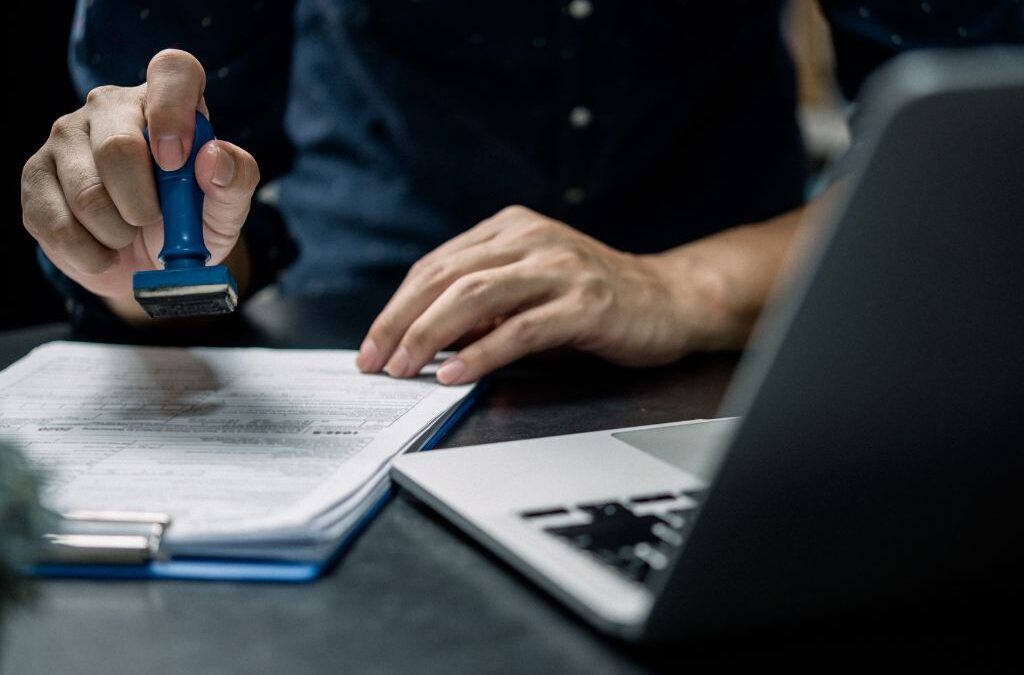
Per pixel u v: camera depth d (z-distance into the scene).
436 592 0.36
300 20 1.09
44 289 1.18
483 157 1.00
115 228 0.55
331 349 0.75
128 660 0.31
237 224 0.60
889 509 0.31
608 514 0.39
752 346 0.65
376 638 0.32
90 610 0.34
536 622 0.34
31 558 0.29
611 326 0.66
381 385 0.61
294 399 0.57
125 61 0.85
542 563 0.34
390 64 0.98
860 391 0.28
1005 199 0.26
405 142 1.01
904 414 0.29
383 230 1.05
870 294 0.27
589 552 0.35
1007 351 0.29
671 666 0.31
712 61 0.98
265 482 0.43
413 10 0.95
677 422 0.53
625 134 0.98
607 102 0.97
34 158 0.59
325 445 0.49
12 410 0.54
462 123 0.99
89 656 0.31
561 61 0.95
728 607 0.31
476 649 0.32
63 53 1.15
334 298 0.93
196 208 0.53
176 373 0.63
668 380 0.67
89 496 0.41
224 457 0.47
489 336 0.62
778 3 1.02
